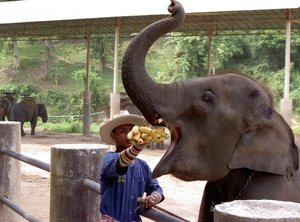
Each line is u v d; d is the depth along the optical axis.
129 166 3.44
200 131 3.20
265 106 3.31
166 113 3.15
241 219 1.84
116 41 17.98
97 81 37.66
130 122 3.46
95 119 34.00
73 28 24.02
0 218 5.98
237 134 3.26
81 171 4.12
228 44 35.53
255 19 20.36
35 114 24.89
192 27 23.16
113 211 3.39
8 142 5.89
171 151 3.19
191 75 35.47
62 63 41.69
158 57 39.19
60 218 4.18
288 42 15.82
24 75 40.97
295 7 14.98
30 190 10.58
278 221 1.82
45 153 16.36
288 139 3.36
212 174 3.22
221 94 3.28
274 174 3.32
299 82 33.69
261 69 34.84
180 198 9.71
